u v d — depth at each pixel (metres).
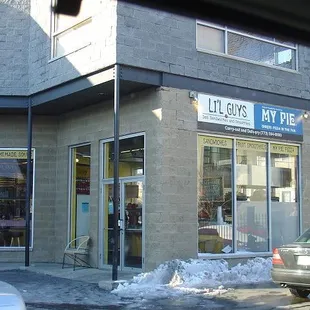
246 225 12.73
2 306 3.99
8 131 14.54
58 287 10.18
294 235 13.66
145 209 11.38
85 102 13.03
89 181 13.56
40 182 14.44
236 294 9.48
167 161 11.25
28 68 13.78
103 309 8.28
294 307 8.26
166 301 8.87
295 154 13.95
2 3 14.02
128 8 10.96
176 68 11.53
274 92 13.34
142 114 11.70
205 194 11.98
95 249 12.78
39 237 14.27
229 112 12.40
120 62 10.73
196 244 11.58
